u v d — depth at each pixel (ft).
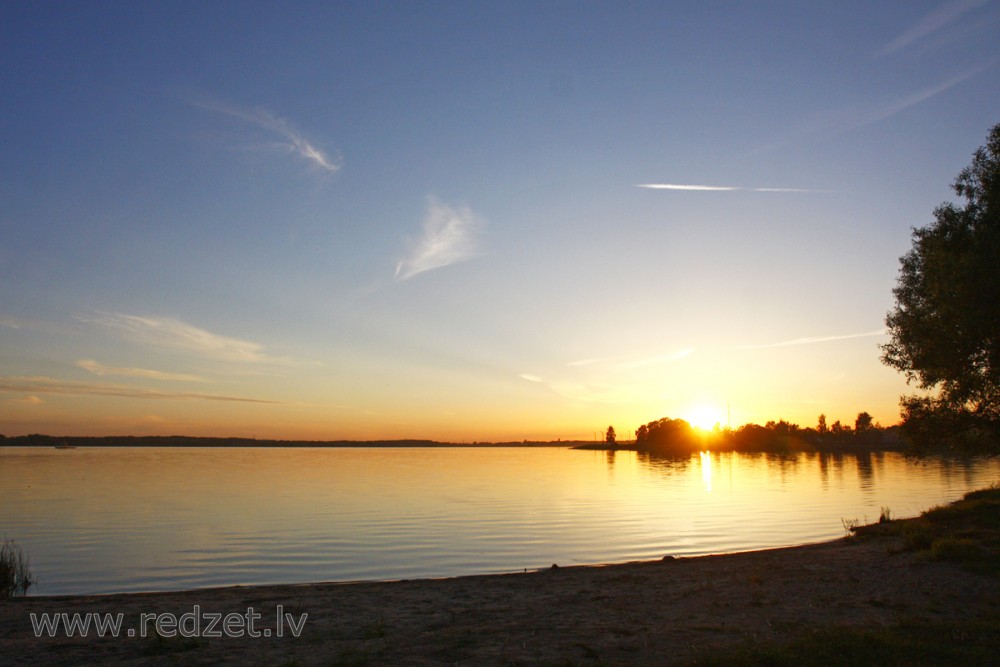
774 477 274.98
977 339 64.18
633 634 39.75
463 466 431.02
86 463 435.53
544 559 91.30
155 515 142.10
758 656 31.60
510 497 189.98
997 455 81.20
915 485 219.20
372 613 48.24
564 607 49.52
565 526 125.39
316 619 46.26
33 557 92.73
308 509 155.43
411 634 40.91
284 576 80.18
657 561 79.20
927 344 69.21
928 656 31.30
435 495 196.03
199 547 100.99
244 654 36.52
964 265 62.49
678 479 274.57
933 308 71.67
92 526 124.36
